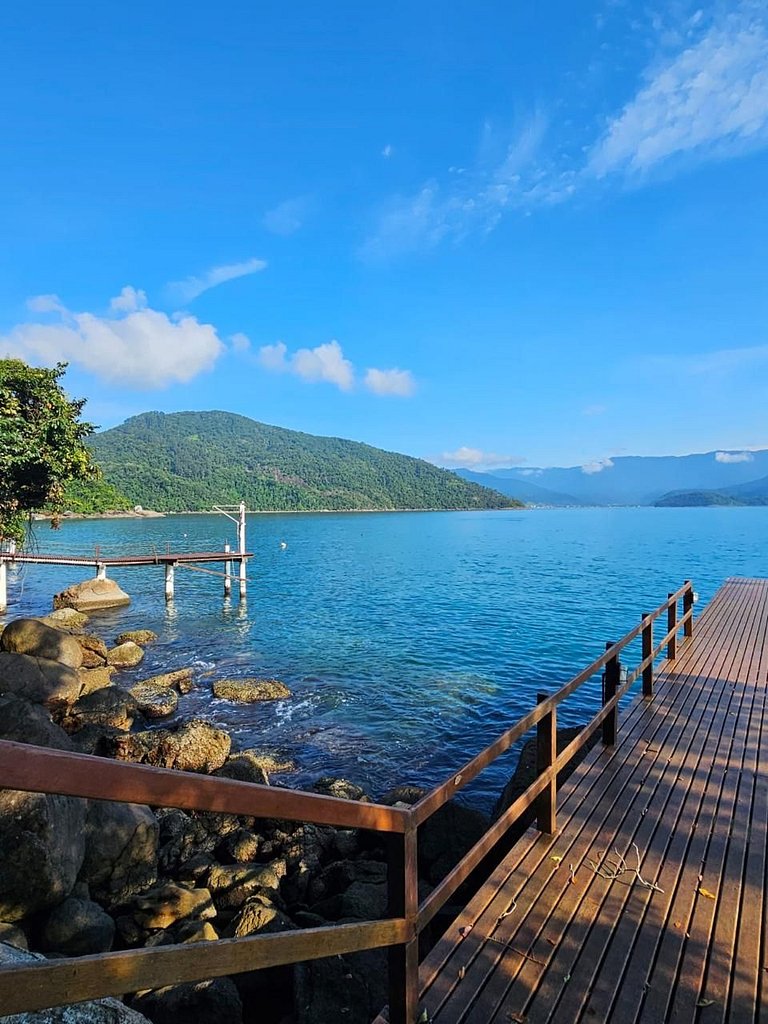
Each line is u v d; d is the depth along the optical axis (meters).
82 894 5.08
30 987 1.18
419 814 2.29
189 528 86.00
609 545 59.28
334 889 5.87
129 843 5.66
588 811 4.52
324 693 14.31
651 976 2.86
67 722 11.14
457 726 12.09
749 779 5.07
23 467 13.31
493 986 2.79
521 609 24.58
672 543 60.56
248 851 6.76
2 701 6.80
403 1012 2.24
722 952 3.02
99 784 1.24
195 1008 3.75
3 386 13.33
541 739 4.16
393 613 24.22
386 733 11.73
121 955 1.32
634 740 5.91
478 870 5.67
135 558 28.61
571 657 17.16
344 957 4.03
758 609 12.83
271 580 35.72
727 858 3.88
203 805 1.44
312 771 10.07
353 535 78.50
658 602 25.77
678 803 4.64
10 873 4.38
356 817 1.92
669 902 3.42
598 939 3.12
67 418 14.31
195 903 5.21
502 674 15.63
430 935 4.86
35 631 14.32
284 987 4.21
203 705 13.51
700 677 8.09
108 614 25.83
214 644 19.83
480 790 9.36
